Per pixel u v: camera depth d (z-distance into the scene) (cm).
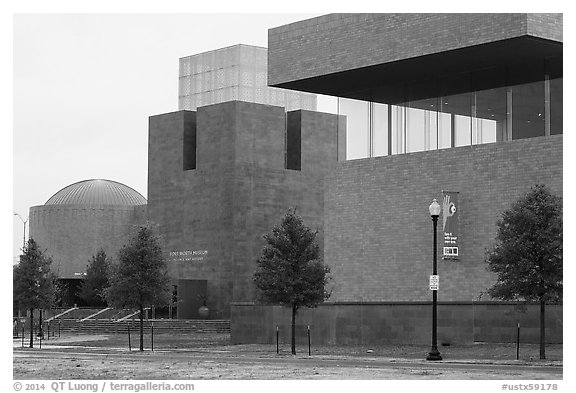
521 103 5334
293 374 3256
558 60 5234
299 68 6028
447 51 5253
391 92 5938
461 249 5403
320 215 9469
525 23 4931
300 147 9444
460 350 4847
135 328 8362
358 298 5878
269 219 9169
